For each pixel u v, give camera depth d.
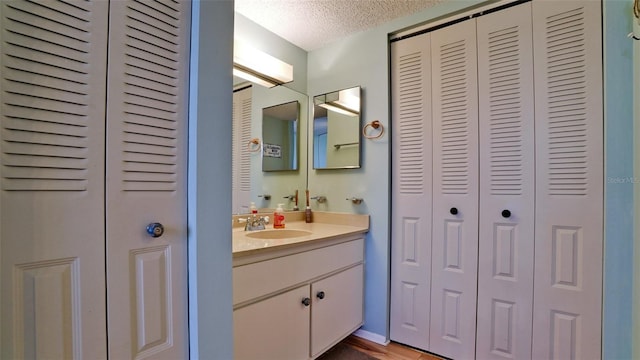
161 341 0.80
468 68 1.72
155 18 0.79
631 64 1.11
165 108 0.81
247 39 1.90
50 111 0.63
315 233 1.76
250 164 2.01
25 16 0.60
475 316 1.68
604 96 1.26
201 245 0.86
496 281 1.62
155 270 0.79
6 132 0.58
